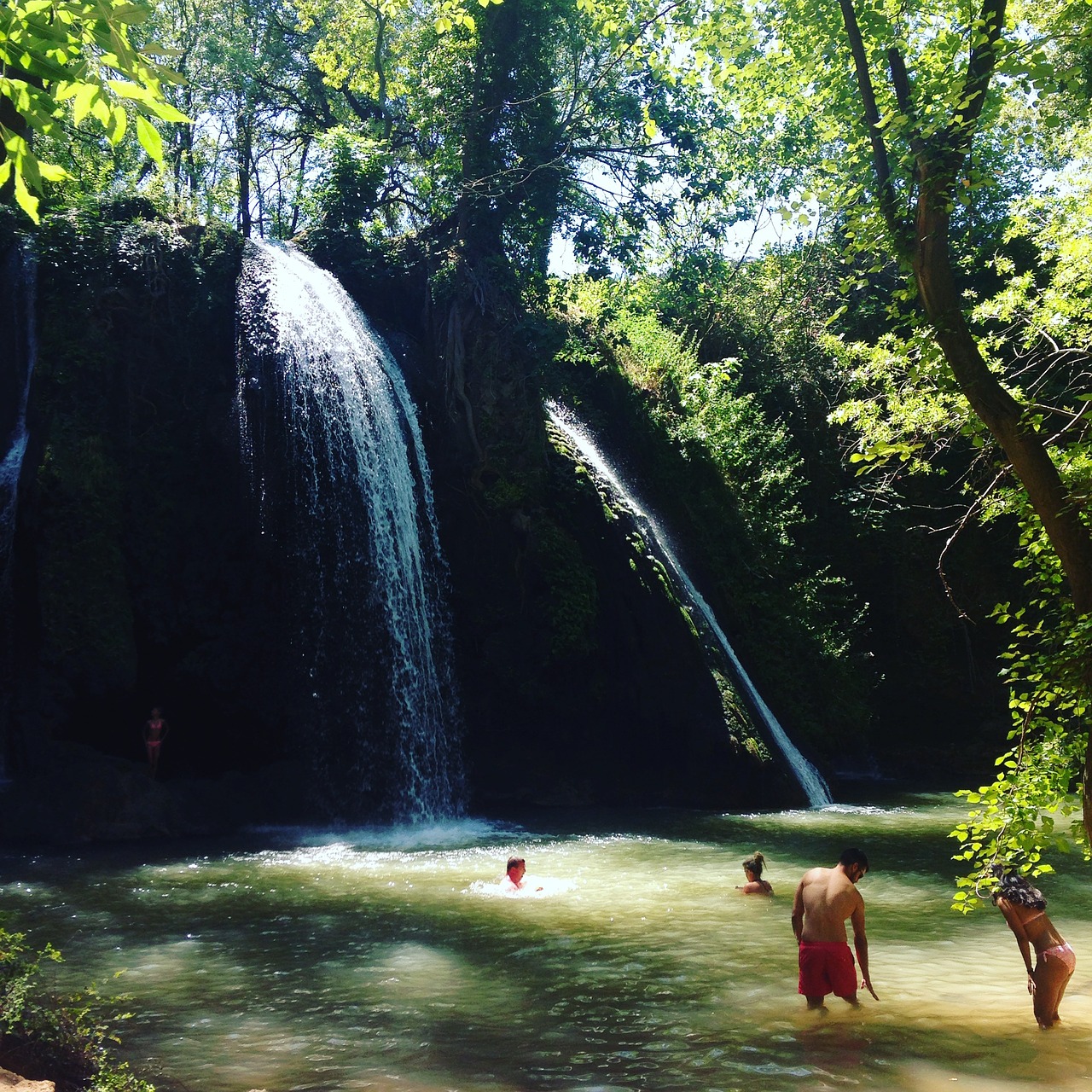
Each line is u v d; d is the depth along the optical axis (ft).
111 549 61.67
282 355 69.56
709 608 82.12
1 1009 19.21
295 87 111.65
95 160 91.04
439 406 80.23
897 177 27.17
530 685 72.38
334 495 68.59
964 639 100.53
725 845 52.37
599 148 88.53
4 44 13.42
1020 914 25.04
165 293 70.08
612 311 94.27
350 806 63.36
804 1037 24.00
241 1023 24.94
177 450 67.41
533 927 34.81
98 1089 18.65
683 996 27.25
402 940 33.01
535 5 87.10
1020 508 28.76
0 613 60.23
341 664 66.28
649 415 93.61
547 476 77.51
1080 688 24.03
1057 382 59.31
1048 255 48.11
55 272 67.92
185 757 64.59
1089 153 51.24
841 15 32.65
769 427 104.99
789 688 86.74
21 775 56.95
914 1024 24.85
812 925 26.63
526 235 89.92
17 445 65.10
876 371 38.52
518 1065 22.27
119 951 31.48
